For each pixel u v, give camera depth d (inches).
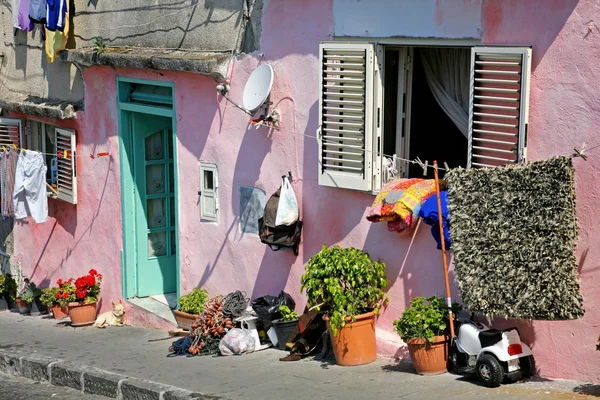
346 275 354.6
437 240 333.1
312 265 362.0
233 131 432.1
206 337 417.1
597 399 281.4
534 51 306.2
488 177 303.7
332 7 372.8
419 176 367.9
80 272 560.1
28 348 466.0
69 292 535.5
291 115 398.9
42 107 553.0
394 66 362.0
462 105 348.5
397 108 362.9
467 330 315.9
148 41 482.6
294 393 326.3
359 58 356.5
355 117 361.4
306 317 378.0
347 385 329.7
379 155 361.4
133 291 520.1
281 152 406.3
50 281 594.2
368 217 345.4
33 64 582.9
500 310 301.1
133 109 495.8
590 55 292.8
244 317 411.5
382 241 365.1
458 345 320.5
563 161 288.0
